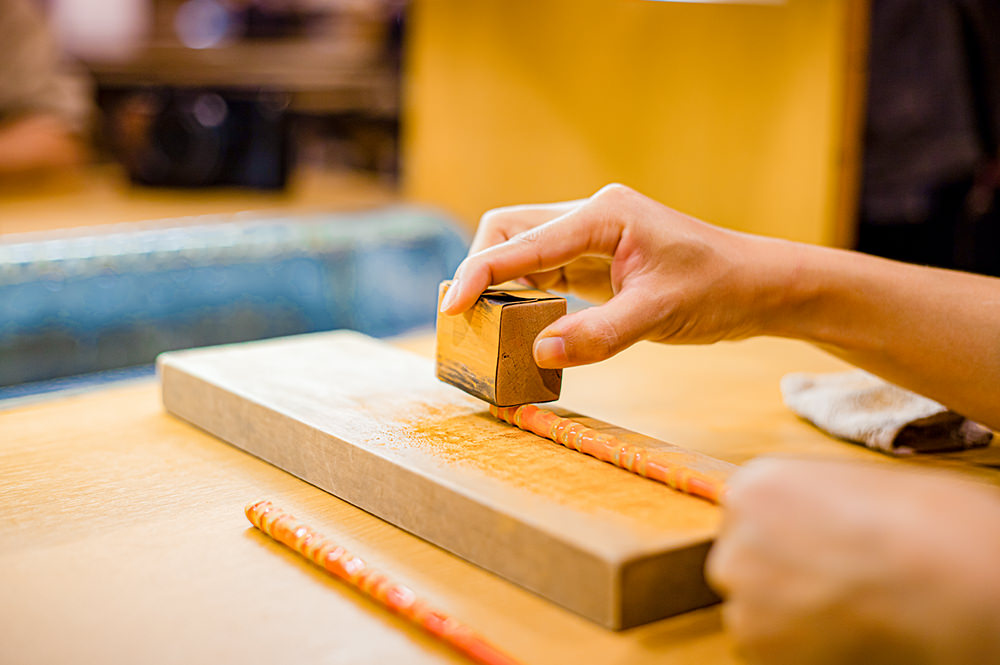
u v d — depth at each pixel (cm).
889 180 167
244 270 169
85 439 75
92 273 144
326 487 65
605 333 64
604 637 47
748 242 72
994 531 33
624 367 95
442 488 55
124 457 71
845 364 97
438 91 193
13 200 185
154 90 205
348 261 180
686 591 49
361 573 51
